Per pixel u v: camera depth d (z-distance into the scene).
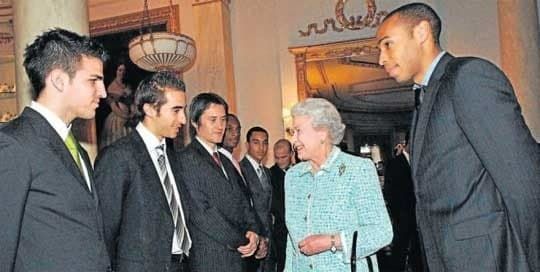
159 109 2.85
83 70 2.11
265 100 8.33
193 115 3.38
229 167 3.62
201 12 8.31
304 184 2.61
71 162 2.05
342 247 2.41
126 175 2.69
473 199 1.98
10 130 1.97
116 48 8.83
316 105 2.53
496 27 7.42
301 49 8.12
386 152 7.71
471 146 1.97
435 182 2.03
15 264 1.92
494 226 1.95
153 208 2.73
